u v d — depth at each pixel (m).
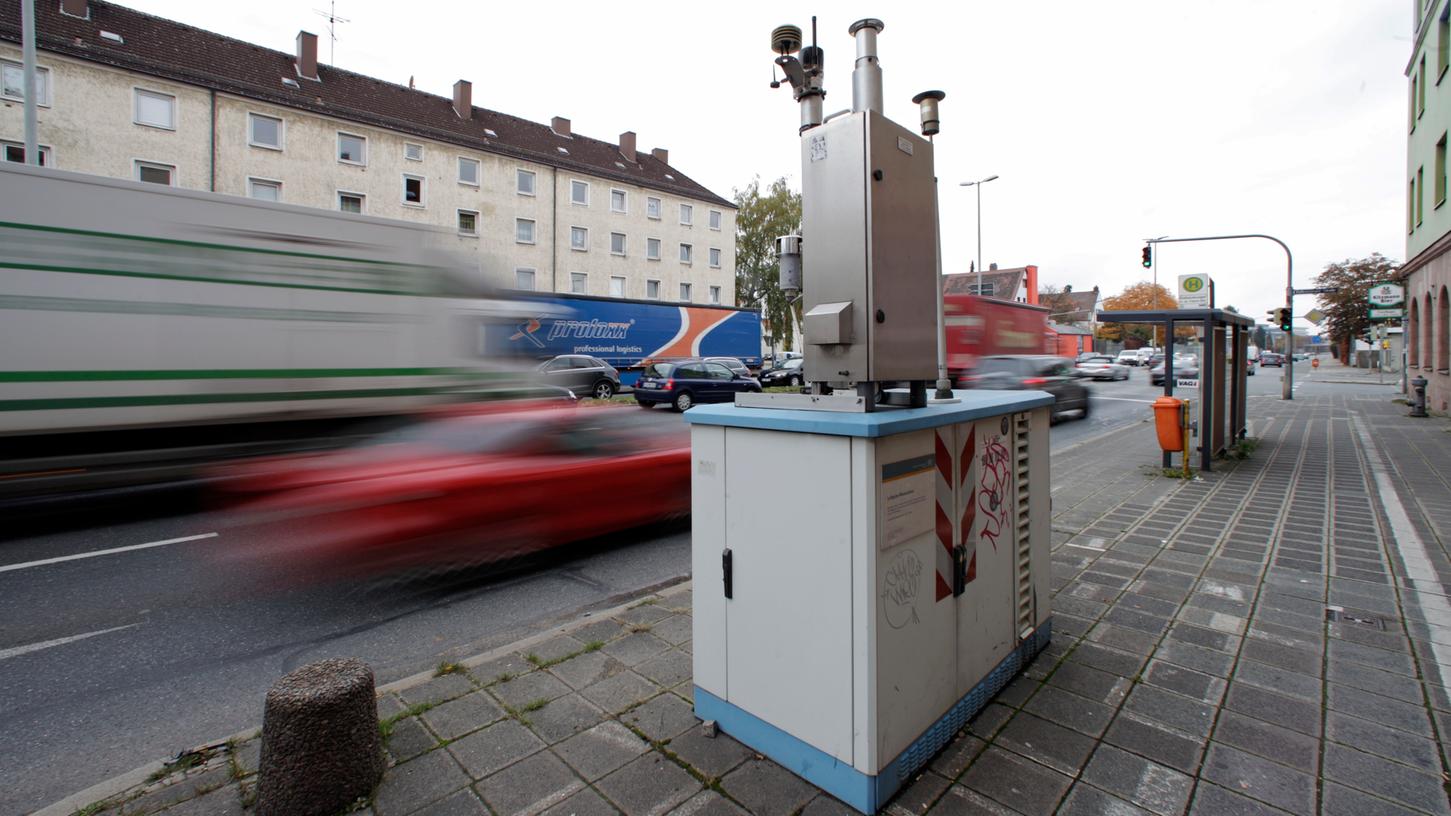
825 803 2.34
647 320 25.41
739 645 2.65
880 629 2.24
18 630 4.19
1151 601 4.21
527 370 9.55
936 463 2.53
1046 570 3.48
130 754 2.93
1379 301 22.06
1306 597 4.26
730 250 49.28
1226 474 8.77
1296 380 38.38
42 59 24.48
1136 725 2.80
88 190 6.52
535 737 2.77
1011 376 16.58
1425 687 3.10
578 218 40.88
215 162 28.00
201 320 7.09
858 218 2.46
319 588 4.85
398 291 8.38
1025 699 3.00
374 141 32.72
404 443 5.59
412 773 2.55
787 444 2.41
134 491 6.89
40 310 6.31
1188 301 10.87
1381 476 8.52
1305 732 2.75
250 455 7.39
